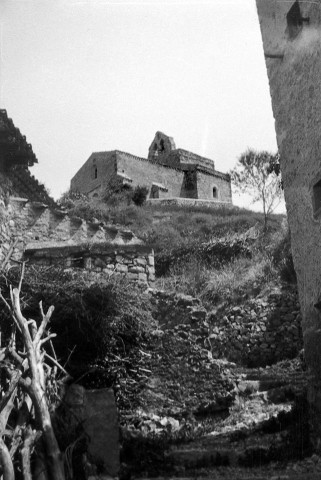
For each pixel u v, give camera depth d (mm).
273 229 20625
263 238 20094
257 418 8836
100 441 5566
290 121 7875
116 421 5676
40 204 14445
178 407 10078
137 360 10328
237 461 6473
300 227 7543
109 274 11547
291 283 16594
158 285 18297
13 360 5789
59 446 5086
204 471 6145
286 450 6637
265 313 15570
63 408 5398
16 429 4922
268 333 15328
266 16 8500
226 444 7395
